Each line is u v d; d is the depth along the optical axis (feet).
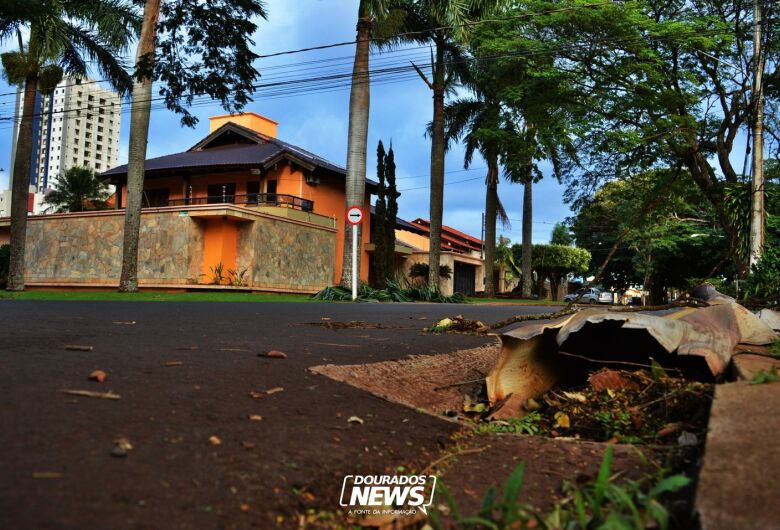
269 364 14.39
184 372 12.46
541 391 15.12
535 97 71.46
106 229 83.56
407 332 26.43
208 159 100.48
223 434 8.75
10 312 29.19
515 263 174.40
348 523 7.37
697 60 73.00
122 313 30.66
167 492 6.72
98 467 6.98
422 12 80.94
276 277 85.30
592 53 66.44
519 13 70.74
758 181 57.98
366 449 9.45
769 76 65.36
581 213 89.45
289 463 8.23
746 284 40.01
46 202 138.72
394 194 95.66
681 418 11.63
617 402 12.85
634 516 6.73
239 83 45.73
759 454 6.82
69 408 8.95
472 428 11.45
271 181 98.17
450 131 99.91
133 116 61.77
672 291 203.41
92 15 67.00
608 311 15.14
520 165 77.41
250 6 44.47
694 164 72.95
